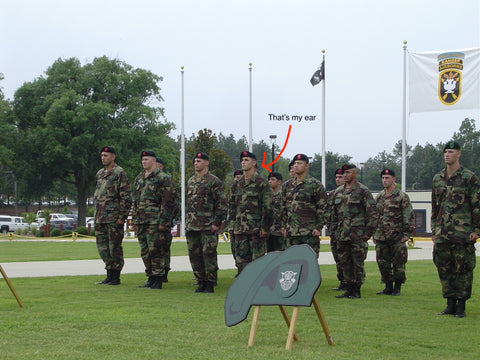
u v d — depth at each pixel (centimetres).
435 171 8394
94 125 4959
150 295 974
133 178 4950
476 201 809
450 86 2334
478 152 7862
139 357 539
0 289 1029
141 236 1112
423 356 562
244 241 1052
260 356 543
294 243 1045
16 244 2955
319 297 1009
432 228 848
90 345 586
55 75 5169
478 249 2497
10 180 7325
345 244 1017
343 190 1045
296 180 1051
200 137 4175
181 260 1809
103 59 5222
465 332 686
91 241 3341
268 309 834
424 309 863
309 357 541
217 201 1055
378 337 648
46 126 5056
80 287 1077
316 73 2955
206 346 588
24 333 641
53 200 9656
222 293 1018
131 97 5238
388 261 1071
